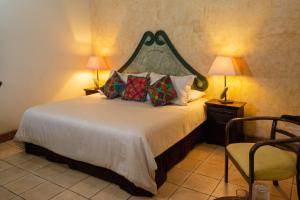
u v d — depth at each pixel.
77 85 4.68
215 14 3.46
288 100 3.14
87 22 4.71
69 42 4.42
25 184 2.48
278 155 2.01
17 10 3.60
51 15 4.06
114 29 4.50
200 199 2.22
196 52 3.71
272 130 2.34
